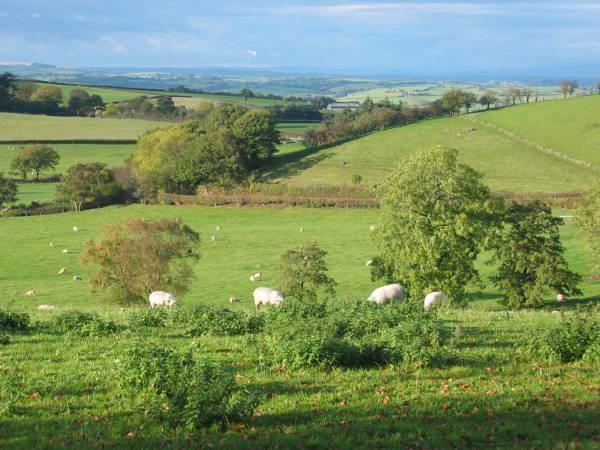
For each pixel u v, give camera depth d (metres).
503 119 165.00
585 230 57.69
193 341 23.47
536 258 53.53
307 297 49.78
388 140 154.88
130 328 25.78
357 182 121.25
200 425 14.68
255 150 135.75
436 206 48.78
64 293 63.50
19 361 20.50
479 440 14.09
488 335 24.34
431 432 14.48
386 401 16.56
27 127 189.88
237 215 107.69
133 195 118.81
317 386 17.81
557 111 167.12
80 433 14.45
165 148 130.88
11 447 13.68
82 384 18.00
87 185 114.62
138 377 16.84
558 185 117.69
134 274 51.47
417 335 21.33
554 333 20.88
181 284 53.66
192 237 54.16
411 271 48.25
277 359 19.98
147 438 14.16
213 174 122.50
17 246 87.25
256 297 40.25
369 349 20.16
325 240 88.19
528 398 16.72
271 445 13.75
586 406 16.09
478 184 51.62
